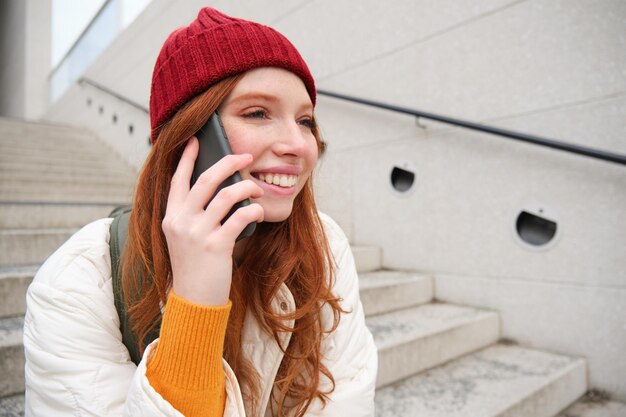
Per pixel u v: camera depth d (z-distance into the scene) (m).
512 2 2.19
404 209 2.69
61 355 0.65
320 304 0.87
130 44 5.72
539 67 2.09
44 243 2.25
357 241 2.97
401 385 1.71
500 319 2.25
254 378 0.81
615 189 1.88
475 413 1.47
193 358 0.60
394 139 2.74
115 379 0.67
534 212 2.12
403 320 2.11
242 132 0.67
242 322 0.83
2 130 6.14
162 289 0.70
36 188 3.66
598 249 1.93
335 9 3.09
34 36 10.09
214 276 0.59
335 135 3.12
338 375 0.87
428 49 2.54
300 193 0.84
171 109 0.71
